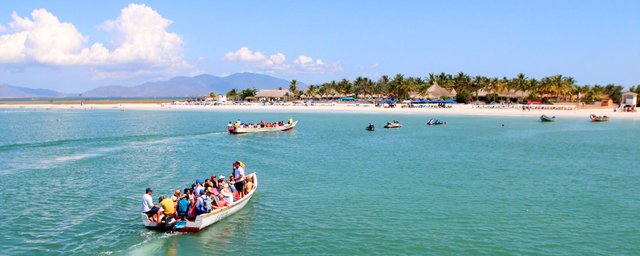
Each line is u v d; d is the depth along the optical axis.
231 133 64.88
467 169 35.81
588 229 21.22
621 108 118.06
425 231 20.98
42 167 36.94
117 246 19.36
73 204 25.45
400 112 124.94
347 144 52.88
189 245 19.50
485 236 20.33
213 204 22.53
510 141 56.03
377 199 26.44
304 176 32.97
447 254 18.45
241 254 18.56
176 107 166.00
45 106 187.62
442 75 182.38
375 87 191.62
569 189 28.86
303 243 19.67
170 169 36.25
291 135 63.81
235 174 25.61
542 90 151.88
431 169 35.84
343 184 30.30
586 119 96.62
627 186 29.67
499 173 34.16
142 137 59.88
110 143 53.28
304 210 24.31
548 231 20.97
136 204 25.52
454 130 72.31
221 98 195.00
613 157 42.25
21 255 18.34
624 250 18.81
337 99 196.50
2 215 23.34
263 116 114.94
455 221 22.38
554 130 71.94
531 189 28.88
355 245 19.42
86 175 33.66
